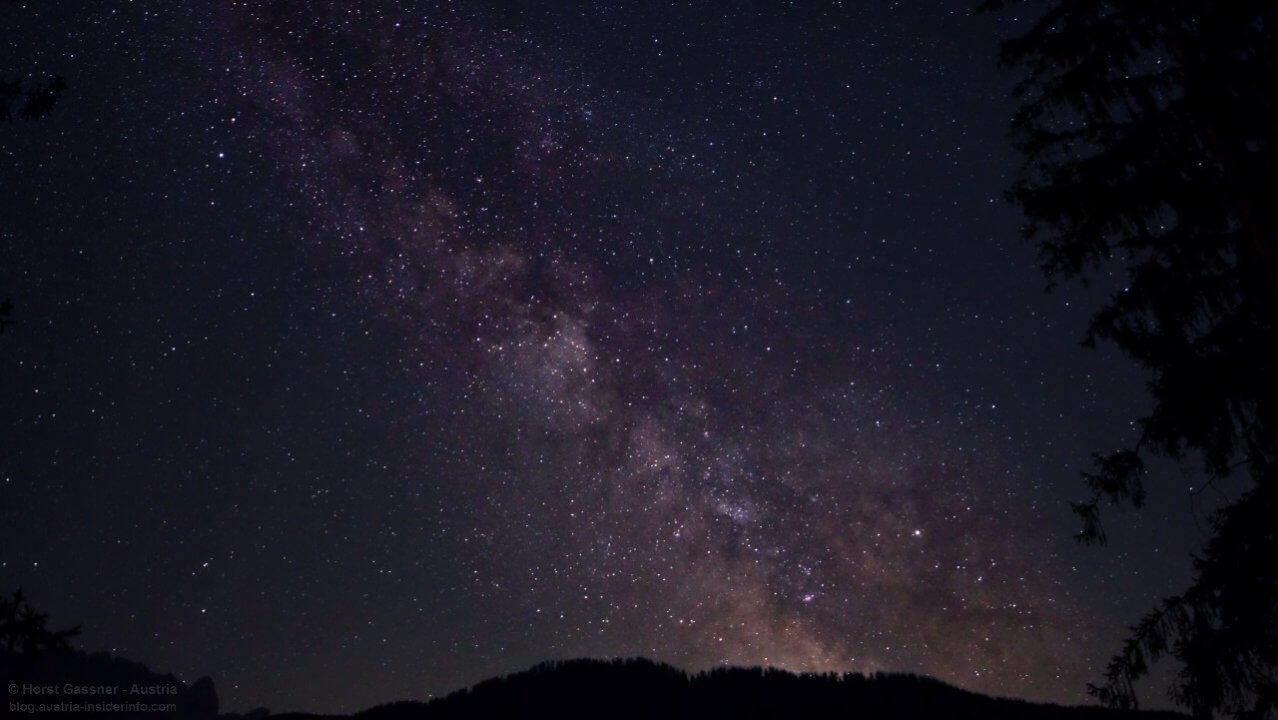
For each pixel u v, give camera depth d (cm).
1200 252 737
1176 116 734
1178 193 717
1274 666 643
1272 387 679
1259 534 664
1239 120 707
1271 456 702
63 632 452
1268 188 692
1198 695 652
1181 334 732
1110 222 750
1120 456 735
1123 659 688
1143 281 740
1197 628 671
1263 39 712
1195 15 739
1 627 431
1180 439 718
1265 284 709
